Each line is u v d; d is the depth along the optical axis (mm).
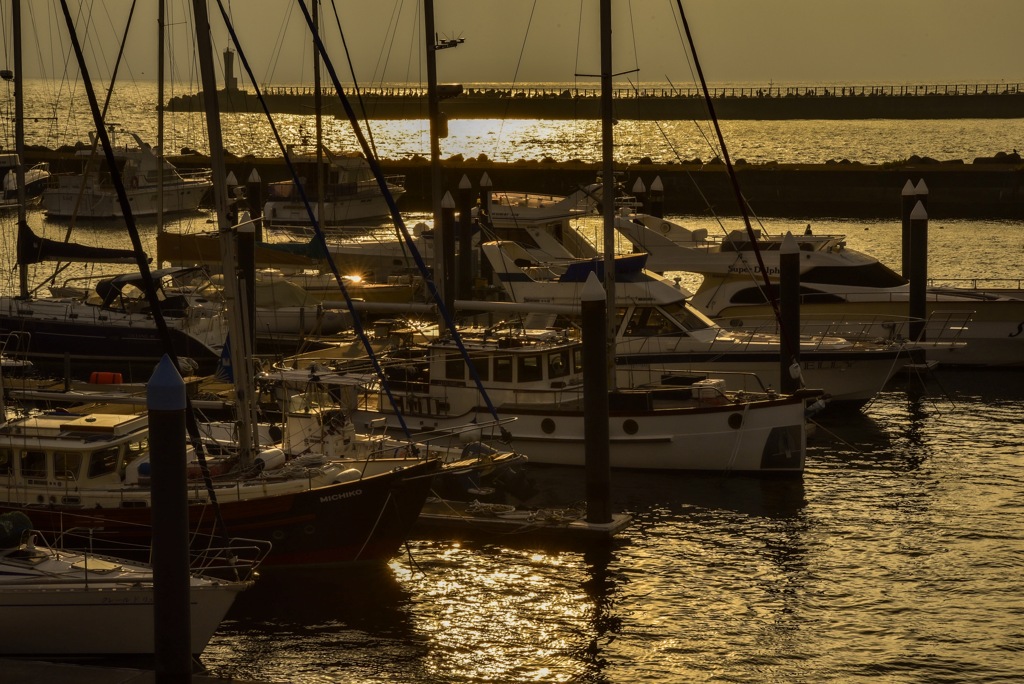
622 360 43875
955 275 72750
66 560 24953
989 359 52906
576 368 38750
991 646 25750
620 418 37625
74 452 27625
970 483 36750
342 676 24297
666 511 34219
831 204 116375
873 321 52375
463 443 35562
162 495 19969
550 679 24250
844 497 35438
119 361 51125
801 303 53625
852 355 44750
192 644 24203
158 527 20062
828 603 27906
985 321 52438
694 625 26750
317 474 28844
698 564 30250
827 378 45062
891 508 34438
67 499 27719
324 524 28609
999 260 79312
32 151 130250
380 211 96250
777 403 37031
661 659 25125
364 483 28578
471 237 61344
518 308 44438
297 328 53750
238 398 29062
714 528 32812
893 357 44875
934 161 117688
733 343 43656
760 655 25312
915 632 26422
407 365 38625
